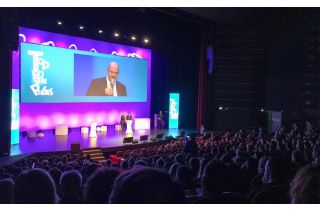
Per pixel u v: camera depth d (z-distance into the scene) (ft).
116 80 67.36
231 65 72.64
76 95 61.67
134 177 4.56
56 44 58.95
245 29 71.36
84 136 58.23
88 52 63.05
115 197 4.53
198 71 79.10
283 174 12.41
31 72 55.21
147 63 72.84
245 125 71.92
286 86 66.85
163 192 4.51
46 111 59.21
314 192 6.10
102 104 67.41
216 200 8.64
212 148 33.53
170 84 77.36
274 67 68.54
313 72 63.52
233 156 27.61
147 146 53.06
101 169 7.43
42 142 50.80
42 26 52.85
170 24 70.49
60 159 34.78
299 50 65.00
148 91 75.00
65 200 10.30
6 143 39.09
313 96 63.62
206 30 72.38
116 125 68.13
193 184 15.20
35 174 6.86
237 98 72.59
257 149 29.76
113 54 67.21
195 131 70.54
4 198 10.32
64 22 55.31
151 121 77.10
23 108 55.98
